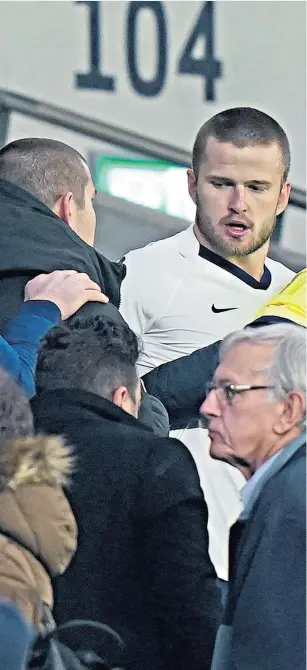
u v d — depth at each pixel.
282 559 6.70
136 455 6.84
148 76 12.43
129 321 9.78
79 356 7.23
